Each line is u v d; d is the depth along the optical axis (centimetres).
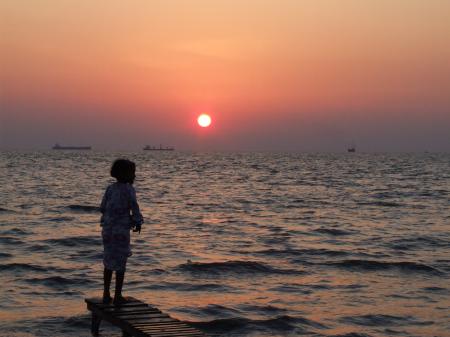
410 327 1162
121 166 982
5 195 4238
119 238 974
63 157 19588
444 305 1319
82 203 3700
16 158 17038
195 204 3875
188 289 1435
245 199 4338
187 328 872
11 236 2211
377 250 2034
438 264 1783
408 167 12825
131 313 940
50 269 1616
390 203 4050
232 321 1173
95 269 1625
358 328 1152
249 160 19088
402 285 1510
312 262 1791
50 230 2408
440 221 2977
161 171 10000
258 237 2328
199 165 13588
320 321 1190
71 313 1195
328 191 5291
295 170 10725
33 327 1110
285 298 1363
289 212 3403
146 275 1568
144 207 3628
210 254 1911
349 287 1480
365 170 10888
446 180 7419
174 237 2292
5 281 1470
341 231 2534
